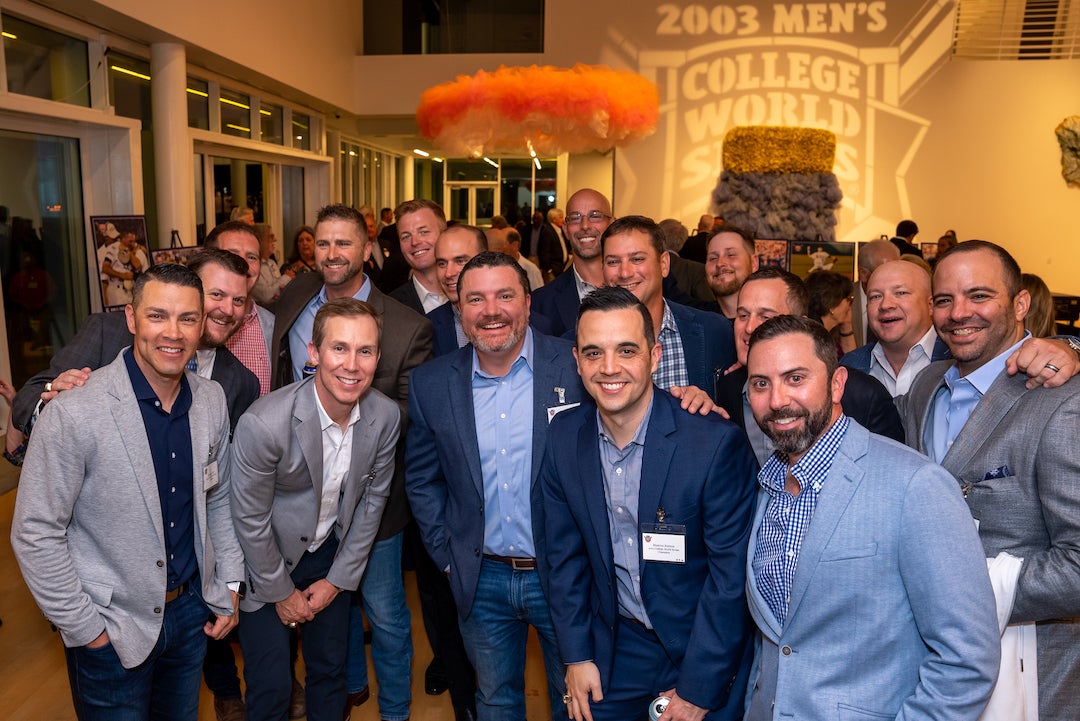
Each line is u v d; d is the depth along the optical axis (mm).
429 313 3312
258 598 2322
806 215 11297
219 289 2426
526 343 2332
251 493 2184
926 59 11117
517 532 2322
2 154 5492
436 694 3059
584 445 2027
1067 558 1590
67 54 5871
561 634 2092
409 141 14453
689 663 1884
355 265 2857
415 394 2416
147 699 2084
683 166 11531
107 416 1917
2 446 5289
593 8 11312
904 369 2660
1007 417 1762
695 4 11234
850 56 11188
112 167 6332
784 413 1595
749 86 11336
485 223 16859
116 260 5492
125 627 1971
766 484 1737
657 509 1913
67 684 3066
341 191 13039
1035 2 11070
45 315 5914
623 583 2047
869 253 4145
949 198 11328
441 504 2475
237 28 7527
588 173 12172
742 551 1886
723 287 3658
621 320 1827
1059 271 11383
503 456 2312
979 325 1874
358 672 2947
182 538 2113
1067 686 1774
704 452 1884
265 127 9695
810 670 1609
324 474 2320
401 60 11328
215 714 2865
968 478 1786
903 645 1573
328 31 10242
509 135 9812
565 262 11336
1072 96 11062
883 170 11328
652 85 10070
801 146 11203
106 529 1950
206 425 2129
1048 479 1640
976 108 11164
